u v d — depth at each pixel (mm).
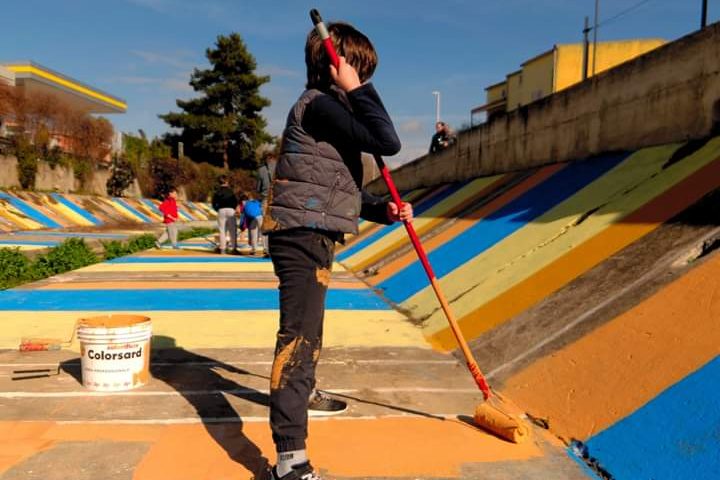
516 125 9094
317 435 2518
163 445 2393
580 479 2131
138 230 19078
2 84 22656
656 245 3676
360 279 7402
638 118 6125
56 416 2686
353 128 2006
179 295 6195
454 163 11781
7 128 23062
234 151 44500
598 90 6852
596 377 2734
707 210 3684
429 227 8398
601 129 6809
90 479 2094
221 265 9148
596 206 5109
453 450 2375
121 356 3039
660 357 2578
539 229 5426
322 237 2117
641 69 6062
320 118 2047
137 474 2137
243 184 39688
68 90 36375
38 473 2129
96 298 5918
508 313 3979
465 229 7094
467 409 2854
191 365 3566
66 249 9125
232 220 11258
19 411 2738
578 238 4594
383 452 2350
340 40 2188
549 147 8078
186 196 36250
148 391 3059
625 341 2854
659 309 2924
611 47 23547
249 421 2666
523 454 2342
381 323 4797
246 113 45094
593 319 3238
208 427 2590
